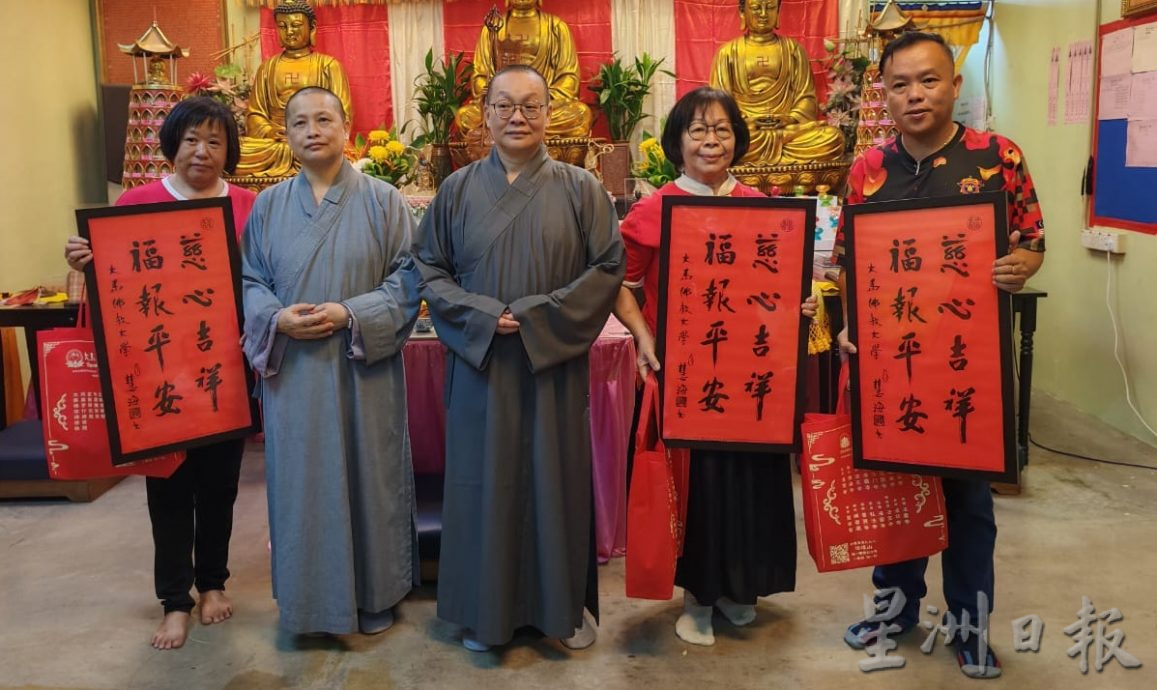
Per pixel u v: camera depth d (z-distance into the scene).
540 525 2.33
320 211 2.44
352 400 2.45
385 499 2.50
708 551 2.40
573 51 4.93
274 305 2.38
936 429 2.13
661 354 2.30
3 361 4.13
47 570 3.04
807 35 5.16
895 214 2.12
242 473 3.97
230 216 2.43
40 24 4.77
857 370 2.18
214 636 2.59
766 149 4.55
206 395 2.45
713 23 5.18
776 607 2.70
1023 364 3.62
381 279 2.50
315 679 2.37
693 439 2.31
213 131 2.58
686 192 2.41
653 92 5.17
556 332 2.27
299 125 2.39
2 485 3.62
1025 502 3.43
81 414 2.41
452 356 2.37
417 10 5.23
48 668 2.44
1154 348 3.93
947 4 4.94
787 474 2.43
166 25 5.22
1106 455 3.90
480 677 2.36
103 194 5.34
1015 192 2.14
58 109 4.92
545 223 2.29
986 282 2.06
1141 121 3.91
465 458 2.37
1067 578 2.81
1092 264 4.38
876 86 4.19
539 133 2.28
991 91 5.40
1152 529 3.17
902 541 2.24
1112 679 2.27
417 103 5.25
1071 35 4.47
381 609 2.52
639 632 2.57
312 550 2.44
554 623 2.34
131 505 3.62
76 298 3.84
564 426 2.34
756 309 2.27
